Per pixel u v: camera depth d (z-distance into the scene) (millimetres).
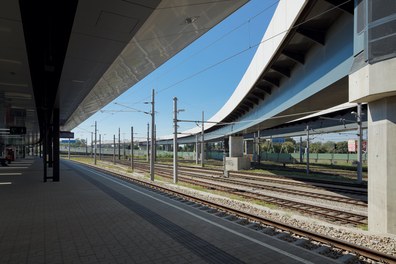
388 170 8523
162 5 7027
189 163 60188
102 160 74500
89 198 12625
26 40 8828
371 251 6363
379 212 8859
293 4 13680
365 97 8766
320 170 35000
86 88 15844
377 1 8312
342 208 13359
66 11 7312
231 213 10758
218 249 6195
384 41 8109
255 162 52656
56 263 5344
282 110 22047
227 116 42375
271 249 6230
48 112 20797
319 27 14234
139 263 5391
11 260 5469
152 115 25469
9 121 28578
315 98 17016
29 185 17078
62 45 9539
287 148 83062
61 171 28969
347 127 30719
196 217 9148
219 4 7293
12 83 14312
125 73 13266
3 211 9812
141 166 48344
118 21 7758
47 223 8227
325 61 14305
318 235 7473
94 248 6172
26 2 6801
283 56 17969
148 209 10336
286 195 17656
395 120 8422
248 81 26969
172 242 6629
